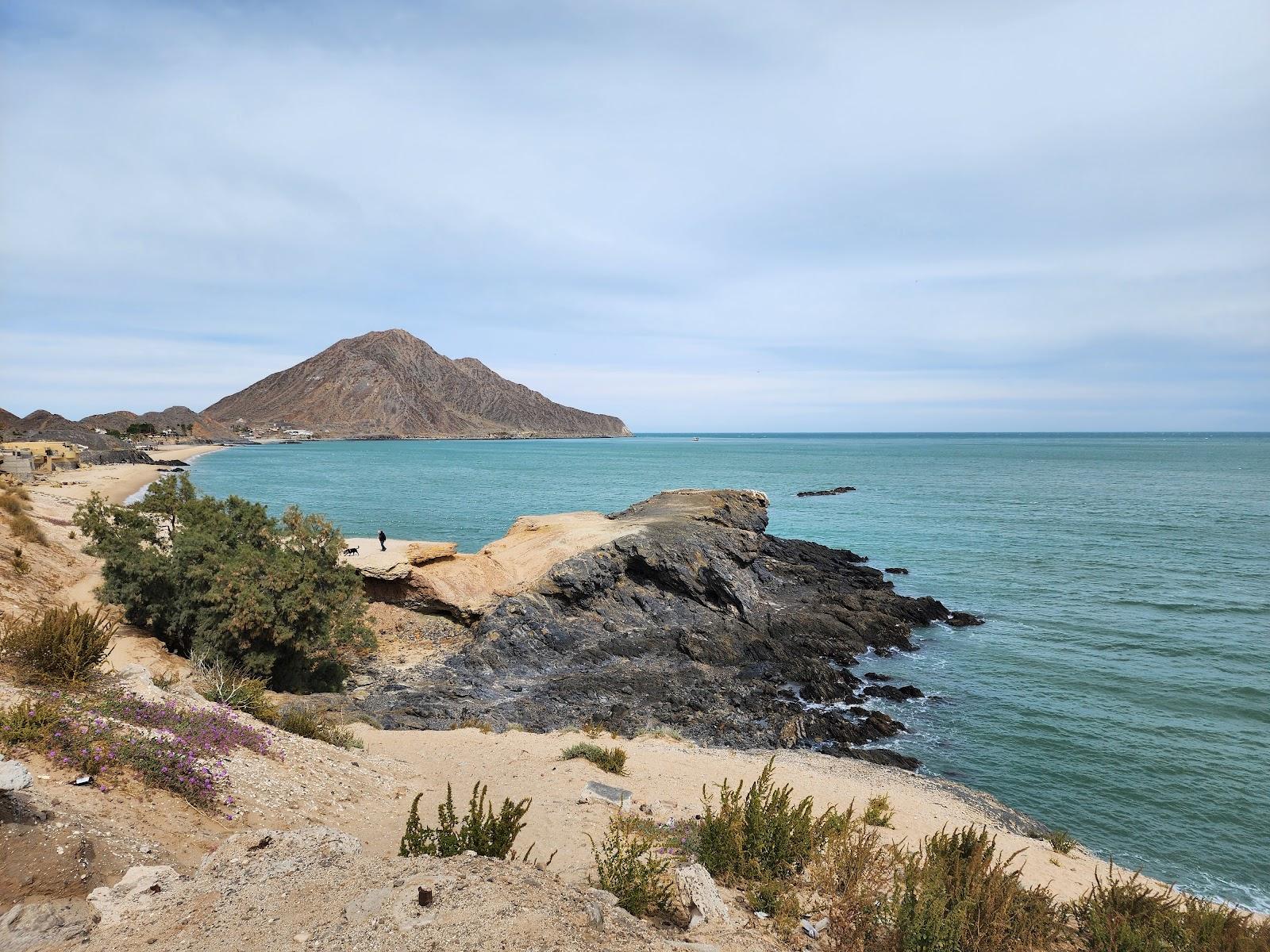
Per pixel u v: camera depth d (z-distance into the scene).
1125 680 29.45
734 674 30.98
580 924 5.79
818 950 7.25
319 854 7.00
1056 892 12.15
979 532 68.44
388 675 28.20
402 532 65.69
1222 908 10.33
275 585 23.27
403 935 5.20
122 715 9.73
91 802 7.21
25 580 26.83
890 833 13.59
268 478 130.62
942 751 23.42
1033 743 23.88
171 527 34.09
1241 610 39.69
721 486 116.19
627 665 31.62
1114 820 19.27
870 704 27.47
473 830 7.48
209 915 5.78
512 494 103.94
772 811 10.18
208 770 9.12
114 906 5.80
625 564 38.94
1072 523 73.06
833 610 38.53
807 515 81.81
